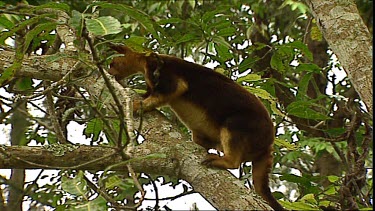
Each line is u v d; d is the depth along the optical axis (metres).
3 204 7.89
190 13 15.29
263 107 8.67
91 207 6.11
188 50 13.12
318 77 14.38
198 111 8.74
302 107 9.63
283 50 10.70
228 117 8.53
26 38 6.33
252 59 10.75
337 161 14.58
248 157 8.21
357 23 7.60
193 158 6.85
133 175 5.81
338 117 12.48
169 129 7.40
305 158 15.34
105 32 5.59
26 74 8.02
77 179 6.68
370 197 8.79
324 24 7.79
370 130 8.62
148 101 8.10
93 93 7.57
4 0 10.18
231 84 8.88
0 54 8.23
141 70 8.97
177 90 8.57
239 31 14.87
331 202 8.35
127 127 6.27
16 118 10.05
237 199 6.21
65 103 9.91
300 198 8.81
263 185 8.15
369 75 7.11
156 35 6.65
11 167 6.74
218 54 10.84
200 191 6.58
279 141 8.78
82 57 6.29
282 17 16.23
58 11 7.47
